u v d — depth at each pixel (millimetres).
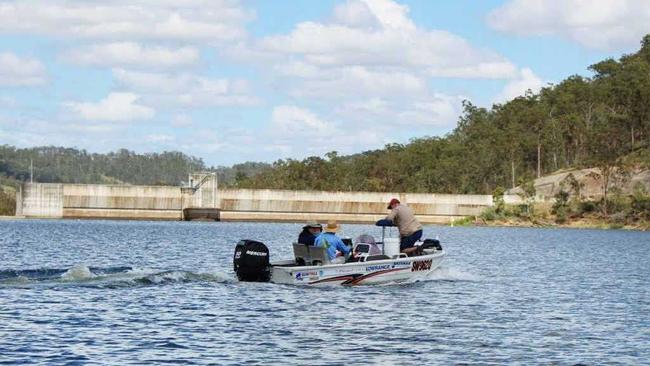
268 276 45906
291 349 29984
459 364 28234
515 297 45719
